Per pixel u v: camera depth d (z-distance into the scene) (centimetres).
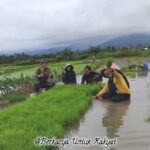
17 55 11000
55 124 1064
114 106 1502
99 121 1212
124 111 1377
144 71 3744
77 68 4881
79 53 11900
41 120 1123
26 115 1238
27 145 851
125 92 1645
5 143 862
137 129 1074
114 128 1102
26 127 1034
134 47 14650
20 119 1154
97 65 5397
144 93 1867
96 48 12006
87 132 1065
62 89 1917
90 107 1502
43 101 1526
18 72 4956
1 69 6644
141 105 1495
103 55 10669
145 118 1223
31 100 1609
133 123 1158
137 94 1838
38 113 1237
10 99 1959
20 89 2256
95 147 919
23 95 2059
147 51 11519
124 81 1659
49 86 2162
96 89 1862
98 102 1631
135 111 1364
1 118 1199
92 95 1806
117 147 909
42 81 2170
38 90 2172
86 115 1327
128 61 7488
